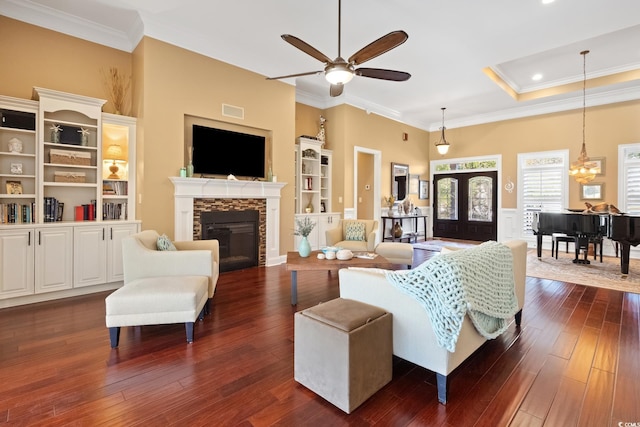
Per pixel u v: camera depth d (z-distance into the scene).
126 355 2.32
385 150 7.68
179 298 2.48
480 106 7.40
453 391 1.91
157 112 4.09
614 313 3.21
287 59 5.02
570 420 1.65
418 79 5.72
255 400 1.81
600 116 6.51
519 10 3.63
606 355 2.34
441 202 9.02
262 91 5.18
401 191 8.17
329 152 6.79
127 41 4.34
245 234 5.08
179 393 1.87
